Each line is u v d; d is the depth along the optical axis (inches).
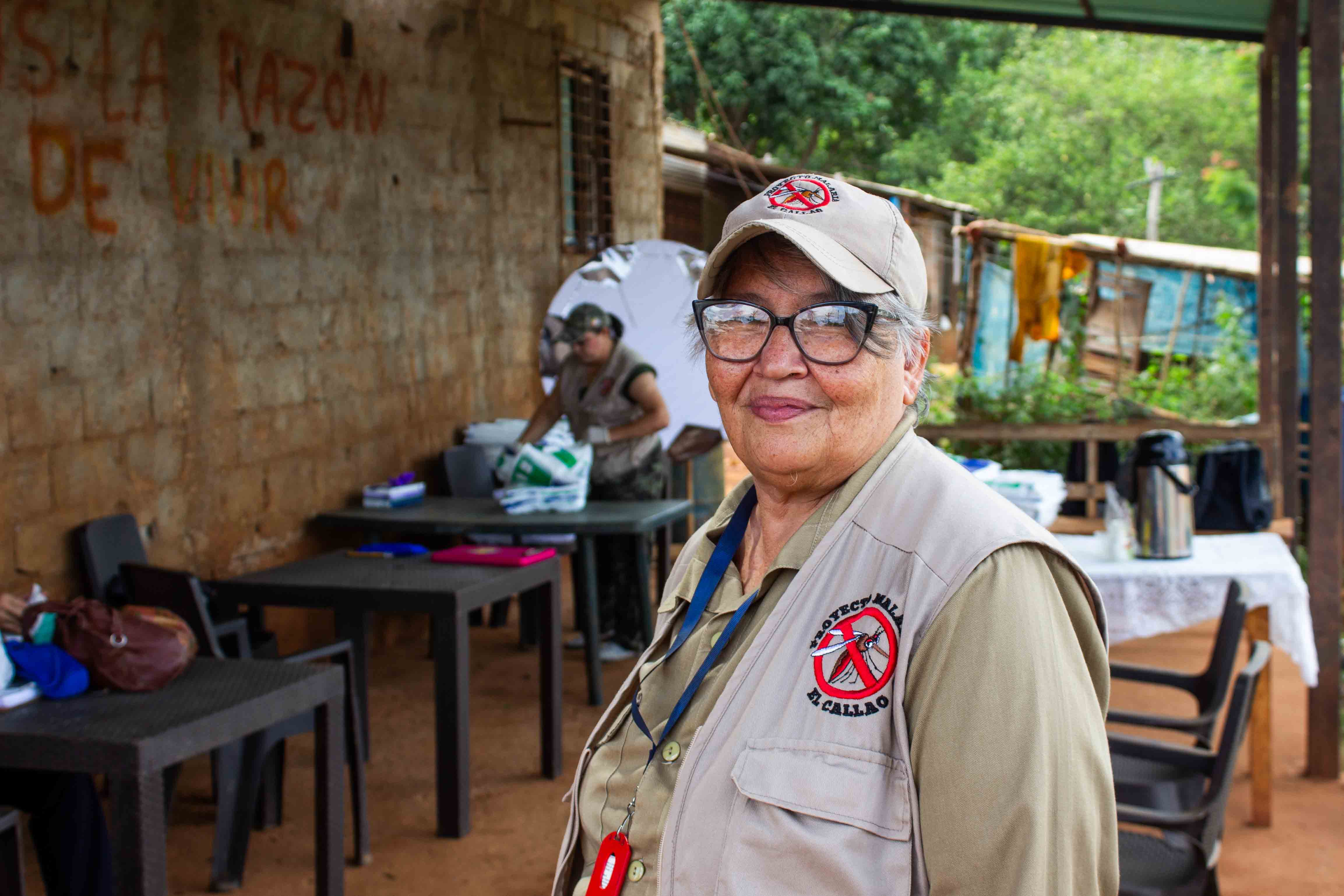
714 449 290.8
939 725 42.7
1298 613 152.2
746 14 743.7
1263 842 155.3
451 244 265.6
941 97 853.2
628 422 229.9
